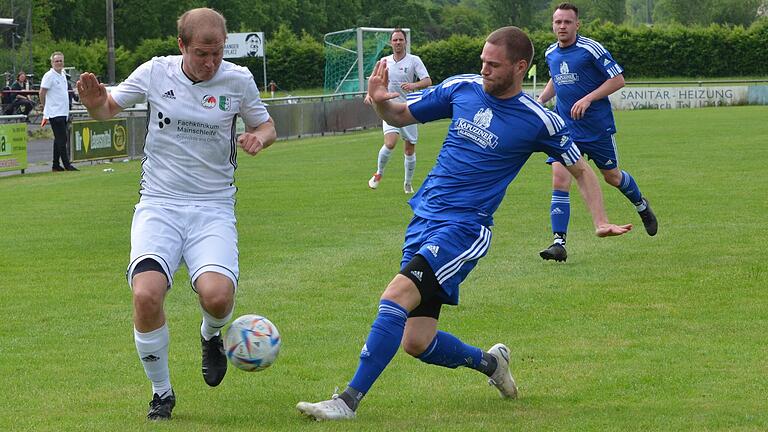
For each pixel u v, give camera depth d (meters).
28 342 13.44
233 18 152.88
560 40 19.00
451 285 9.93
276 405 10.46
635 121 63.22
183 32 9.85
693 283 16.42
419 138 55.47
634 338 13.07
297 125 58.84
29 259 19.86
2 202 29.47
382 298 9.75
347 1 181.25
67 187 33.34
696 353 12.20
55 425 9.69
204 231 10.20
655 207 25.61
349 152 46.62
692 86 82.56
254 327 9.72
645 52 118.75
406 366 12.11
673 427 9.16
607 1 193.50
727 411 9.68
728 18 185.25
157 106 10.23
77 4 140.75
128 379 11.59
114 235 23.02
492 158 10.19
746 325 13.59
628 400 10.34
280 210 26.61
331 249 20.47
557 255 18.19
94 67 115.88
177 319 14.73
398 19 180.00
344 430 9.20
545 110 10.30
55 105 38.78
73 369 12.05
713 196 27.47
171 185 10.31
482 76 10.27
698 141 46.31
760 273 17.06
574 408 10.04
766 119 61.94
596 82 18.83
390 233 22.50
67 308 15.52
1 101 67.38
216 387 11.22
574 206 26.72
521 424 9.37
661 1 191.12
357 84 80.38
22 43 84.12
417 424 9.41
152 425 9.60
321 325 14.13
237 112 10.43
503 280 17.08
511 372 11.58
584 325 13.84
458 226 9.95
